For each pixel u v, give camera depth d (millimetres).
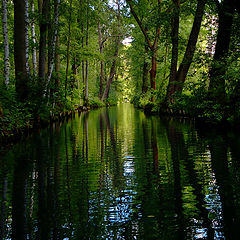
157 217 3191
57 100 18234
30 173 5273
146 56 24656
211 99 11375
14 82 14086
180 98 13195
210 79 11633
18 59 12977
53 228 2992
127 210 3395
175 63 19391
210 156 6207
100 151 7449
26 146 8422
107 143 8781
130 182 4555
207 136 9320
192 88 11945
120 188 4262
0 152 7496
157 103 22812
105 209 3461
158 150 7266
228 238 2668
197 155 6383
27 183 4637
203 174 4824
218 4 12508
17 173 5293
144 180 4648
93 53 26484
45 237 2801
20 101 12445
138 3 21266
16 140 9672
